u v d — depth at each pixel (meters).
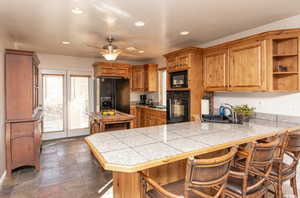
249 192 1.53
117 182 1.91
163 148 1.50
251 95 3.14
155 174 1.66
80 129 5.56
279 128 2.31
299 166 2.48
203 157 1.89
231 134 1.99
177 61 3.79
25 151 3.02
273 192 2.11
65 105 5.31
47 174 2.92
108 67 5.26
